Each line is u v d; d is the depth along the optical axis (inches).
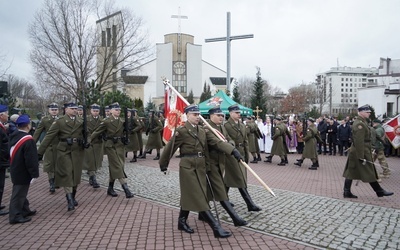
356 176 315.3
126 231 229.9
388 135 477.1
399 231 226.1
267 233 222.8
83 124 296.7
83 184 388.5
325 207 285.7
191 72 2338.8
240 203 299.6
